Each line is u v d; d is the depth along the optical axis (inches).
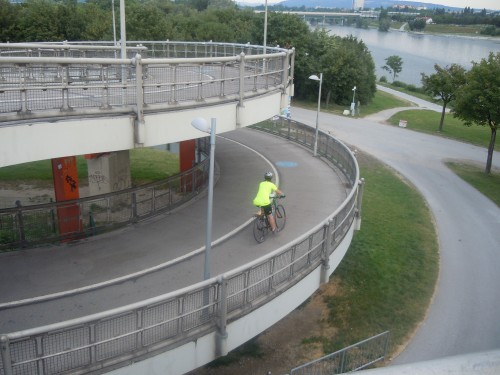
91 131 382.6
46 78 483.8
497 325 583.2
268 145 917.8
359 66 2198.6
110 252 448.5
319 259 420.8
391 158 1317.7
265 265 353.7
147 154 1187.9
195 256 447.5
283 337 543.5
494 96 1128.2
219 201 604.1
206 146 850.1
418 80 3457.2
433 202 1000.2
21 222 445.1
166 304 301.1
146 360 288.2
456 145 1514.5
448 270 716.0
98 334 288.8
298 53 2167.8
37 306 352.8
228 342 331.0
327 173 741.9
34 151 355.6
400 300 629.6
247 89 565.3
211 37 2340.1
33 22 1988.2
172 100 442.9
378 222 872.9
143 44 1054.4
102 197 498.0
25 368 259.9
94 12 2098.9
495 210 973.2
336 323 573.6
